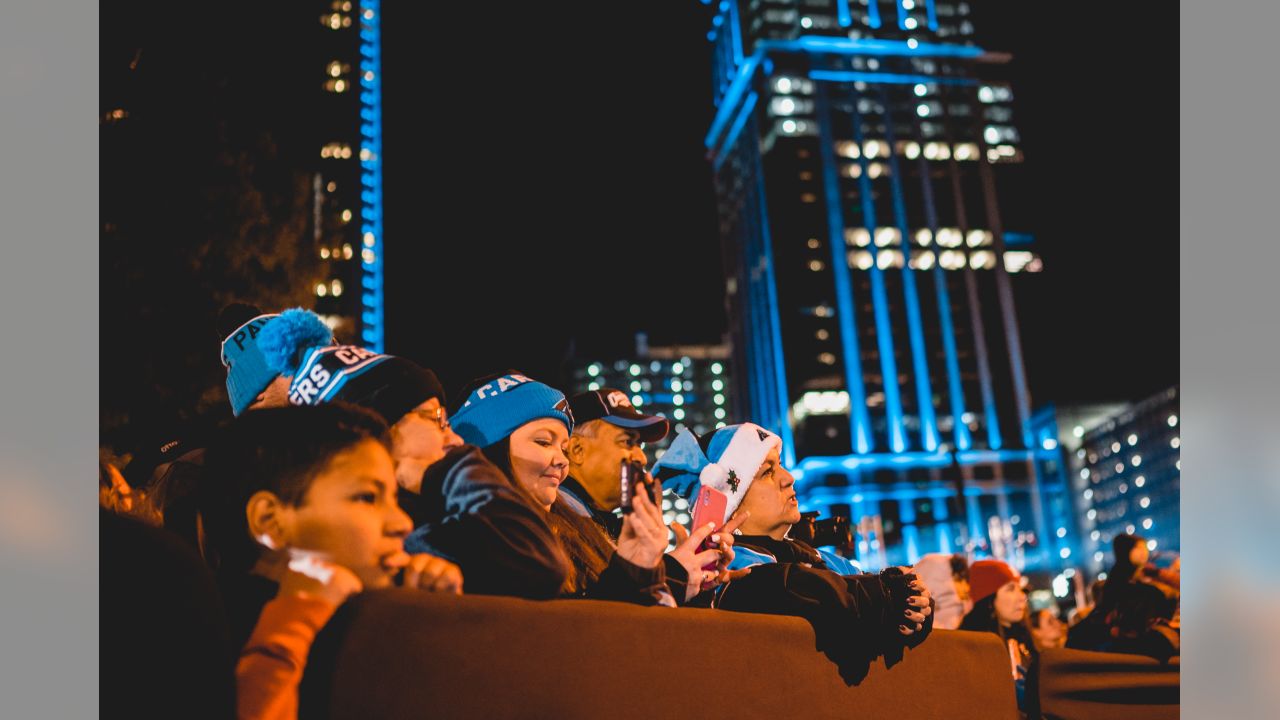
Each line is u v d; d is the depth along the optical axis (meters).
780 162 105.62
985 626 5.65
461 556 2.01
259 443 1.76
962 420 102.31
